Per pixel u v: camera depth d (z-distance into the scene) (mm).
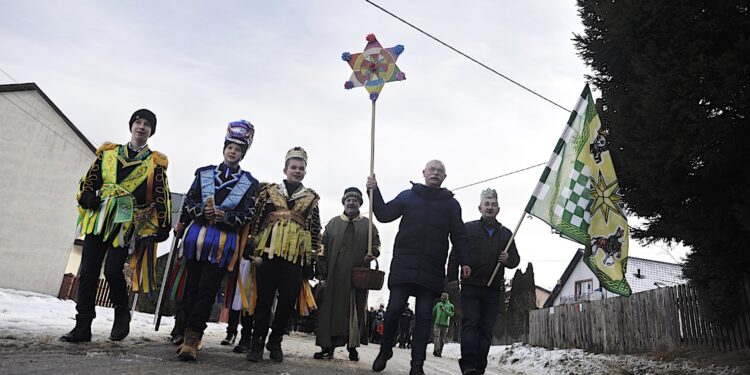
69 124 19484
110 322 6109
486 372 7113
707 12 5766
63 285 18219
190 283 3863
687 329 7836
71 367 2471
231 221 3590
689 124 5312
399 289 4238
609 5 6262
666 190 5977
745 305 6375
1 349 2863
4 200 18297
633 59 6066
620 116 6285
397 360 6809
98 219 3611
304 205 4137
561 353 10336
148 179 3822
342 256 5477
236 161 3873
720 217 5891
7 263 17922
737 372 5812
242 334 4578
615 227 4586
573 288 30000
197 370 2939
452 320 26250
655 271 27953
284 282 3998
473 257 4551
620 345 9641
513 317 25234
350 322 5449
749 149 5504
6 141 18719
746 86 5207
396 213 4395
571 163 4801
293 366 3914
